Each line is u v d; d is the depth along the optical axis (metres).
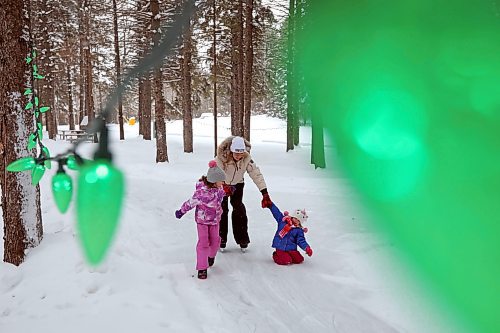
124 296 4.34
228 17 17.94
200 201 5.03
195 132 36.25
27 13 5.16
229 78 23.33
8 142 5.15
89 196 0.85
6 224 5.32
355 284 4.36
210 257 5.24
